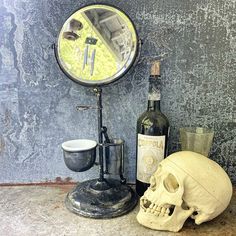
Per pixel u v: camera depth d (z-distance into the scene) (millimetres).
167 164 669
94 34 735
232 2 765
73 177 885
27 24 795
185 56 801
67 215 708
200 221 643
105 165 833
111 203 716
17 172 883
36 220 686
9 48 808
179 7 777
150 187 702
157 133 754
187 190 635
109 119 850
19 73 822
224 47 791
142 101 833
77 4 789
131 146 865
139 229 656
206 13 775
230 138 841
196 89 819
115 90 830
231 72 803
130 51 729
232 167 855
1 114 846
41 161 877
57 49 740
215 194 633
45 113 848
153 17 786
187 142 781
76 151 690
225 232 648
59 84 831
